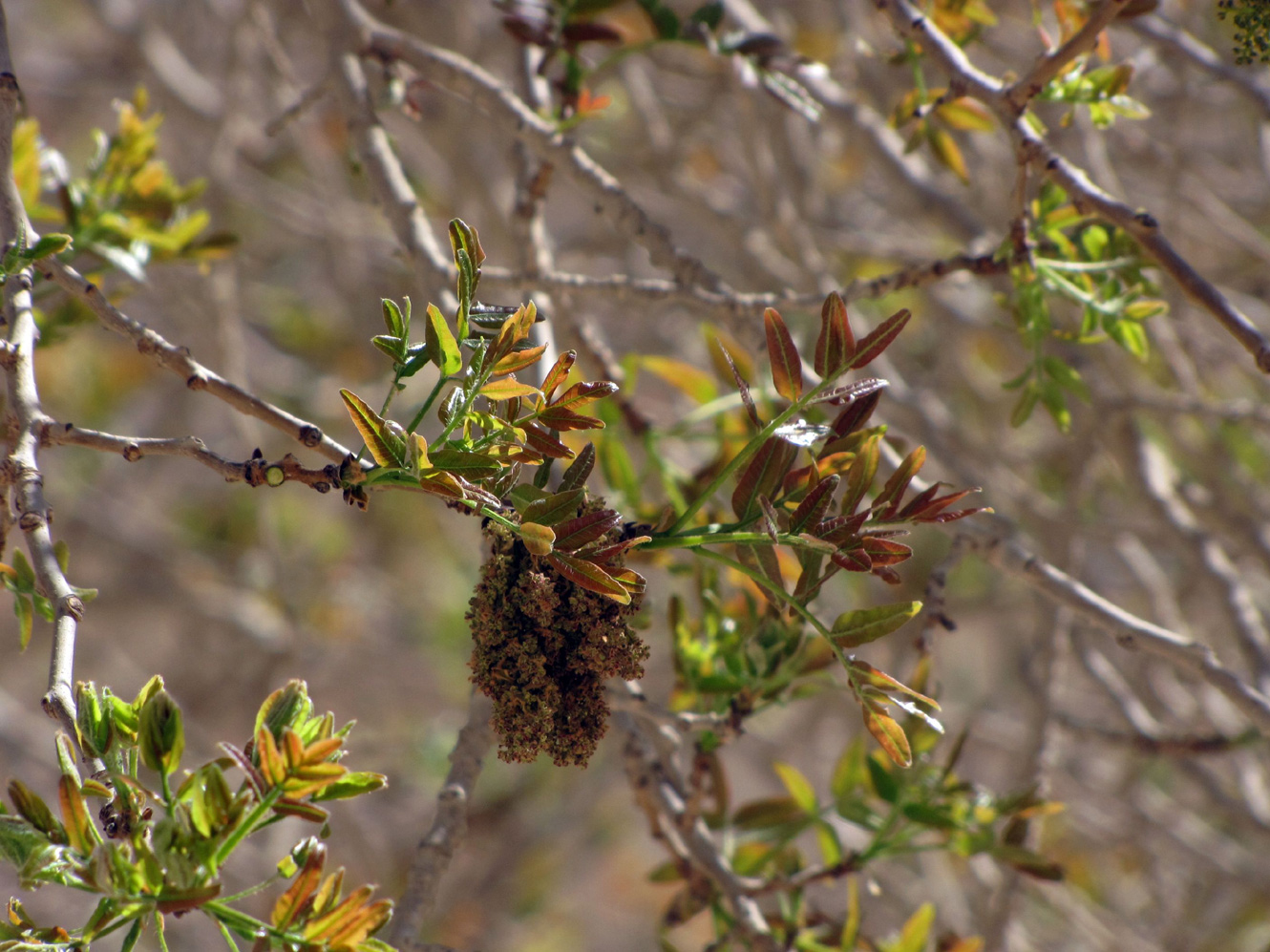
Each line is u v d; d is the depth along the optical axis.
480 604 0.85
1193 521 1.27
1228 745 1.11
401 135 1.93
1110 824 1.69
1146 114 0.96
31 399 0.87
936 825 1.01
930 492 0.86
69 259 1.02
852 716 1.86
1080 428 1.20
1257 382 1.54
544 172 1.04
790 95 1.05
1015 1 1.51
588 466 0.86
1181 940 1.59
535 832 2.08
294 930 0.83
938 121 1.02
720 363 1.07
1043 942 1.65
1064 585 0.94
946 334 1.77
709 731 1.00
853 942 1.00
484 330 0.86
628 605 0.85
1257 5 0.93
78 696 0.85
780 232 1.31
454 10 1.56
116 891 0.82
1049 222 0.97
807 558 0.87
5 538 0.89
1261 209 1.82
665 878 1.04
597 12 1.04
